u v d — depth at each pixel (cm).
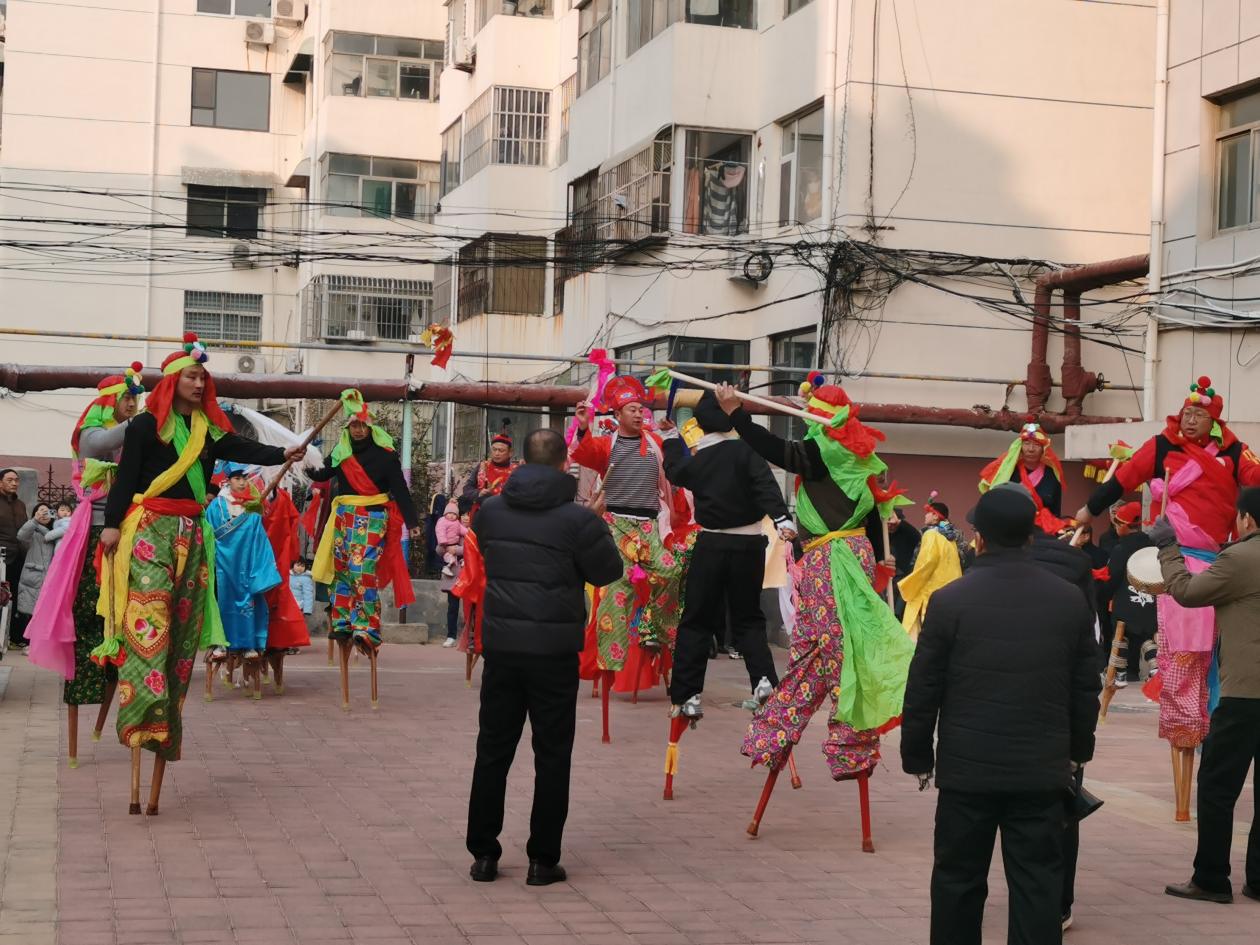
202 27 3700
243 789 824
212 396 768
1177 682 812
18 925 559
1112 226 2023
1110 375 2002
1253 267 1482
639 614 1129
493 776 648
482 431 2780
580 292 2467
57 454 3519
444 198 3125
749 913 611
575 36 2758
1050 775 486
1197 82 1559
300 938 556
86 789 812
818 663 738
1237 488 835
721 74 2116
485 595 651
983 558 512
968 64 1981
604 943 564
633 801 830
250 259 3672
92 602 866
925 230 1962
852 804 838
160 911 584
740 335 2112
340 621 1139
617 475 1023
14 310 3544
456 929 575
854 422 732
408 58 3522
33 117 3581
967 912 500
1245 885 673
